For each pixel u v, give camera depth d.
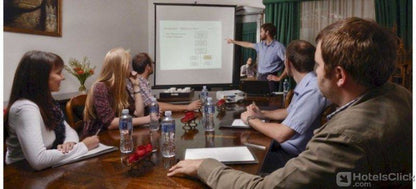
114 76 1.93
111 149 1.36
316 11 4.52
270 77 3.66
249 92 3.21
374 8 4.23
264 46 4.28
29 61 1.30
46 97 1.35
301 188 0.77
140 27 4.71
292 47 1.66
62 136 1.52
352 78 0.78
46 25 2.90
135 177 1.06
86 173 1.10
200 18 4.39
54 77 1.38
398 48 0.87
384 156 0.72
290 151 1.70
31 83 1.29
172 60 4.39
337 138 0.74
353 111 0.77
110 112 1.83
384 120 0.74
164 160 1.23
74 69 3.06
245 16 4.82
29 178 1.06
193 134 1.65
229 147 1.38
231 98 2.79
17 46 2.61
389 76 0.78
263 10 4.77
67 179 1.05
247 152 1.30
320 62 0.84
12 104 1.27
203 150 1.33
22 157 1.29
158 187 0.98
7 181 1.04
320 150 0.76
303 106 1.54
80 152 1.26
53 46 3.02
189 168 1.05
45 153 1.15
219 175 0.95
